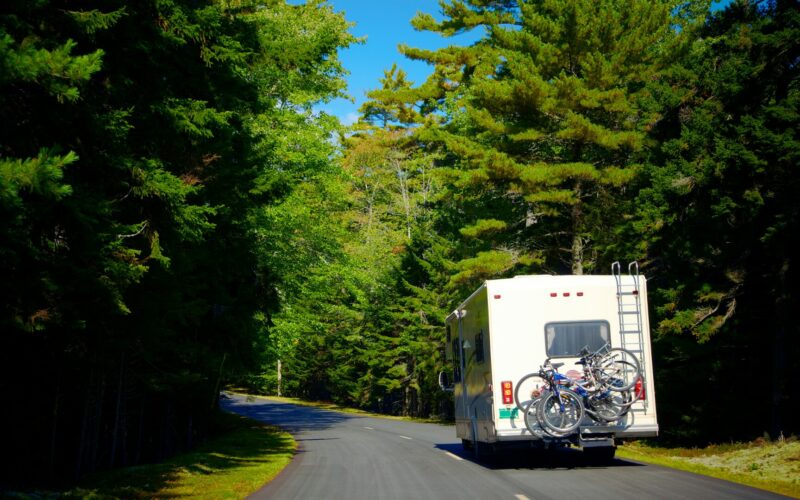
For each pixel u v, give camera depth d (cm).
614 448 1473
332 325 5675
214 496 1067
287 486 1183
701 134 1848
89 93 1059
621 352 1299
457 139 2906
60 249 967
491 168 2595
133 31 1106
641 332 1323
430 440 2392
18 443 1284
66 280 945
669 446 2150
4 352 1105
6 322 894
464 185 2866
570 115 2438
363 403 5931
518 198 3036
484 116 2717
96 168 1034
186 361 1841
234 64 1520
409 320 4806
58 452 1522
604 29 2580
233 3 1898
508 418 1298
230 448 2075
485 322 1366
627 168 2488
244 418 4088
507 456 1666
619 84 2691
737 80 1794
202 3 1409
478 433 1501
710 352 1984
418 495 1028
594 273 2980
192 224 1173
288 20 2695
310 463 1612
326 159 2853
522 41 2739
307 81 2742
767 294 1934
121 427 1731
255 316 2400
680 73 2122
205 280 1788
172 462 1563
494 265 2720
